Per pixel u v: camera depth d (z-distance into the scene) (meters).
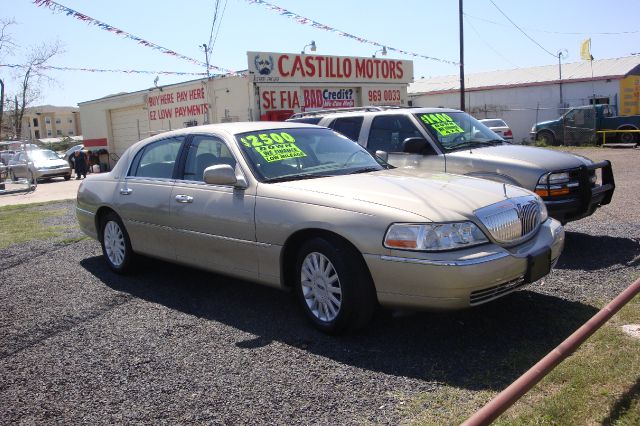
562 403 3.08
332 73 19.41
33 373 4.02
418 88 38.53
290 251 4.64
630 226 7.57
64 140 58.34
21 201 15.98
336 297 4.30
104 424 3.30
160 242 5.72
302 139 5.55
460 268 3.79
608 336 3.86
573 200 6.21
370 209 4.10
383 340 4.25
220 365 3.97
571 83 31.19
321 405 3.35
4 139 33.62
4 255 7.89
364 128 7.77
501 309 4.72
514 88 33.22
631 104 30.14
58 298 5.73
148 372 3.92
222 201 5.00
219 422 3.24
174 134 5.93
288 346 4.24
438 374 3.65
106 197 6.36
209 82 19.52
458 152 6.84
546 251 4.32
